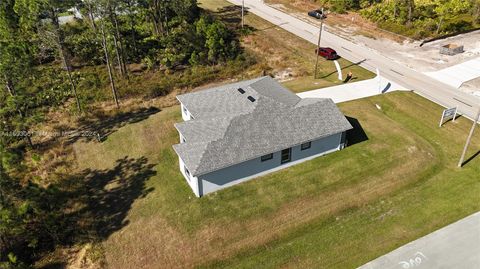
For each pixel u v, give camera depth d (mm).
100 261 20828
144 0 47312
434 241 21562
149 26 52062
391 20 53375
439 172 27000
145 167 27672
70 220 23375
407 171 26656
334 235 22078
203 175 23609
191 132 26391
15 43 40750
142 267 20438
